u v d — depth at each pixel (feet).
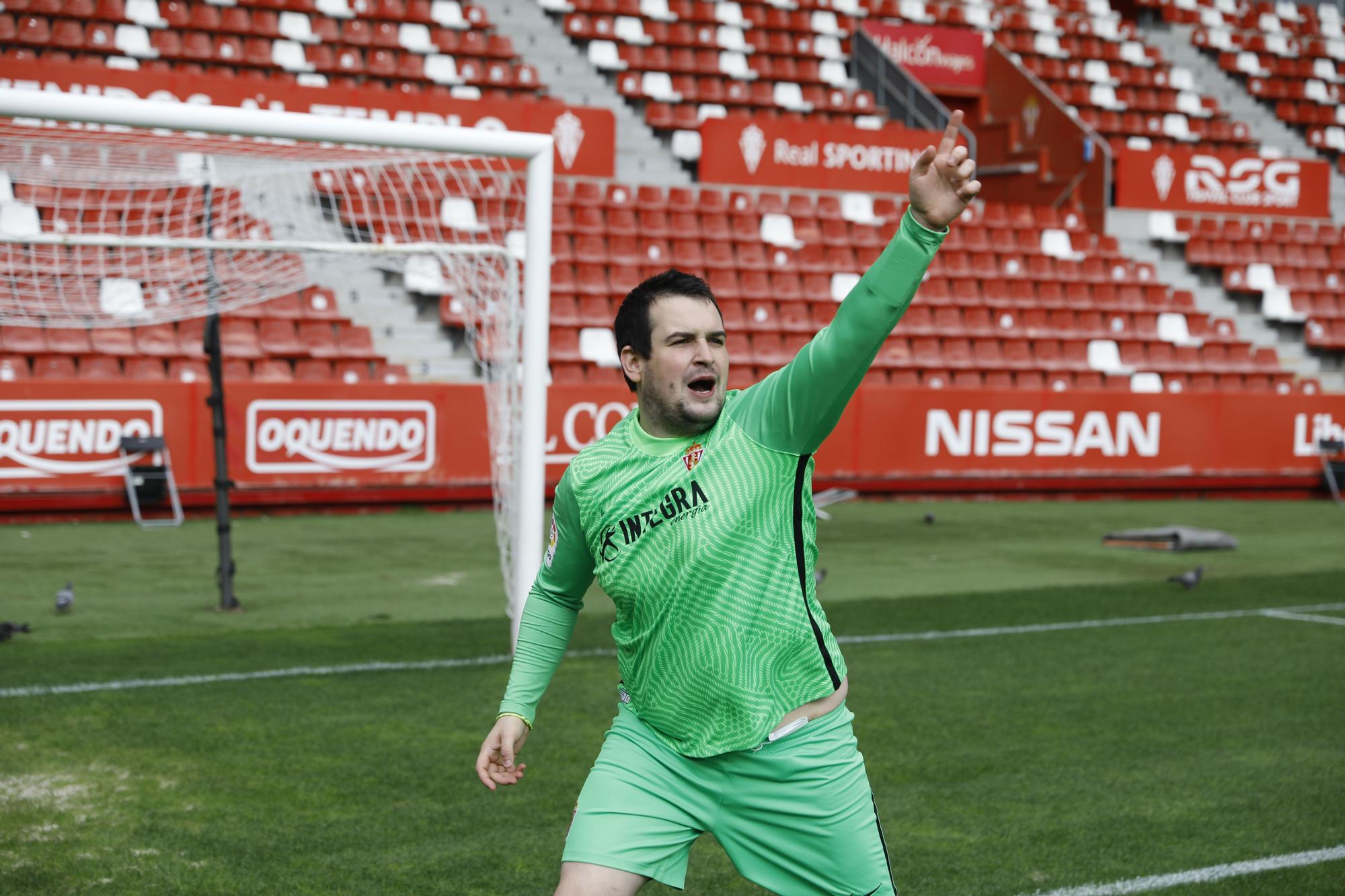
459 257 43.70
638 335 12.46
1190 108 110.52
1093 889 19.85
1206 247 93.09
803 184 84.53
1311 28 128.47
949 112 99.55
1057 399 71.67
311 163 39.34
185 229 54.65
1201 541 54.80
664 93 89.25
